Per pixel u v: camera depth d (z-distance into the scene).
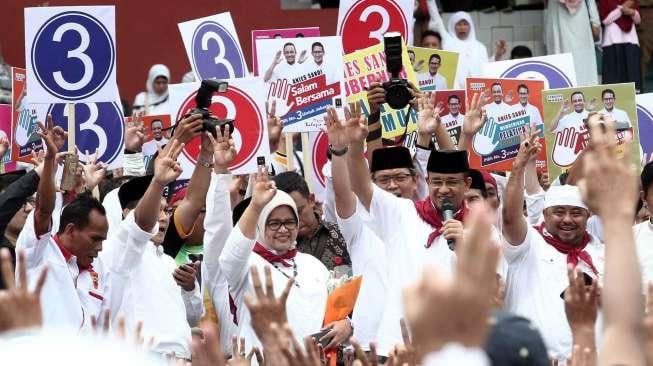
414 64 15.35
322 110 13.62
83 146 13.80
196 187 11.13
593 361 5.66
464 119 13.12
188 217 11.16
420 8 22.09
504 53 22.30
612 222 4.08
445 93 14.57
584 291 5.72
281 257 10.57
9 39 22.38
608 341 4.05
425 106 12.66
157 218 10.21
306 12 23.12
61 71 12.73
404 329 6.20
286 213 10.56
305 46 13.62
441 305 3.37
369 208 10.69
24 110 14.18
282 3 24.36
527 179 13.28
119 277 10.14
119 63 22.69
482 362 3.36
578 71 22.81
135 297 10.26
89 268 10.05
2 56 22.02
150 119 14.73
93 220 9.81
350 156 10.51
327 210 12.84
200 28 14.86
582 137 14.15
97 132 13.82
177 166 10.15
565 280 10.91
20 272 4.58
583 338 5.70
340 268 12.09
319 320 10.45
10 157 14.60
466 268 3.39
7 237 10.55
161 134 14.73
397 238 10.66
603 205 4.10
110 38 12.80
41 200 9.63
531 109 14.40
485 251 3.38
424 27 22.17
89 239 9.80
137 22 22.75
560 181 14.02
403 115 14.02
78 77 12.76
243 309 10.18
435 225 10.66
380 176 11.76
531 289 10.55
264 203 10.01
